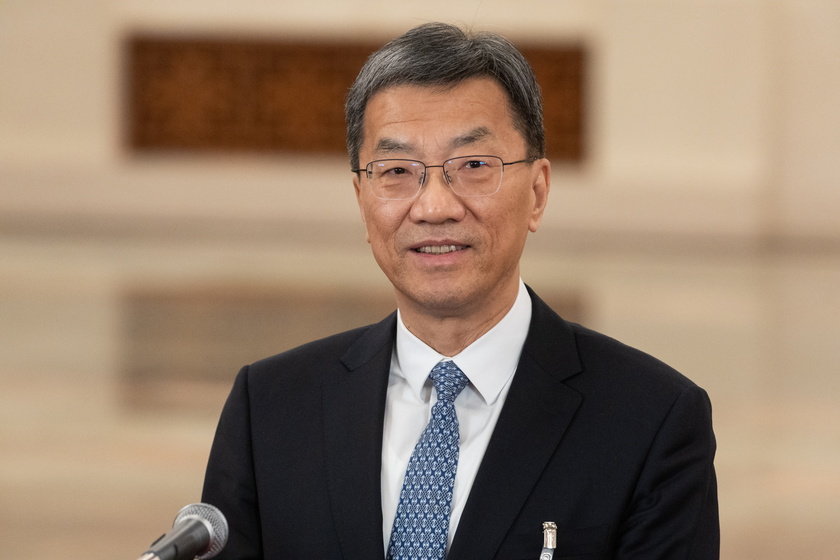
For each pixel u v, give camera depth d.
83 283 24.09
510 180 3.44
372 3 37.09
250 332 17.41
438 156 3.38
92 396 13.23
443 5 37.00
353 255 31.45
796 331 18.14
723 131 36.38
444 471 3.42
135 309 20.12
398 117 3.40
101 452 10.77
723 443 11.24
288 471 3.57
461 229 3.39
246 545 3.59
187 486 9.70
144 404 12.83
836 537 8.41
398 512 3.40
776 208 36.38
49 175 37.12
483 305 3.52
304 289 22.89
